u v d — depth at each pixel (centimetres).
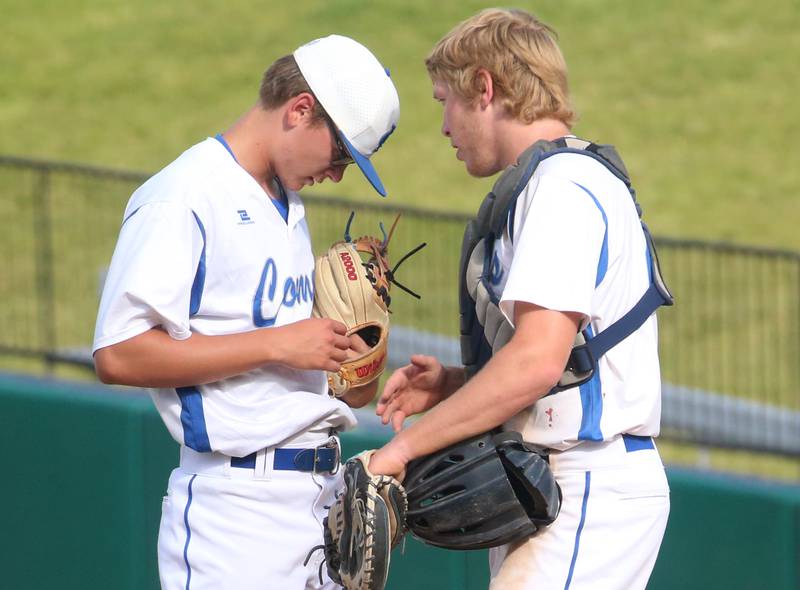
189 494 1311
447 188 4928
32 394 1828
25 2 6669
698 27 6184
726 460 3241
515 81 1181
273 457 1299
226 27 6359
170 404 1282
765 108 5531
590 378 1155
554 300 1095
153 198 1236
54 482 1827
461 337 1230
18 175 4912
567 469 1168
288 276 1298
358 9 6444
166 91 5834
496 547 1213
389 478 1136
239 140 1287
